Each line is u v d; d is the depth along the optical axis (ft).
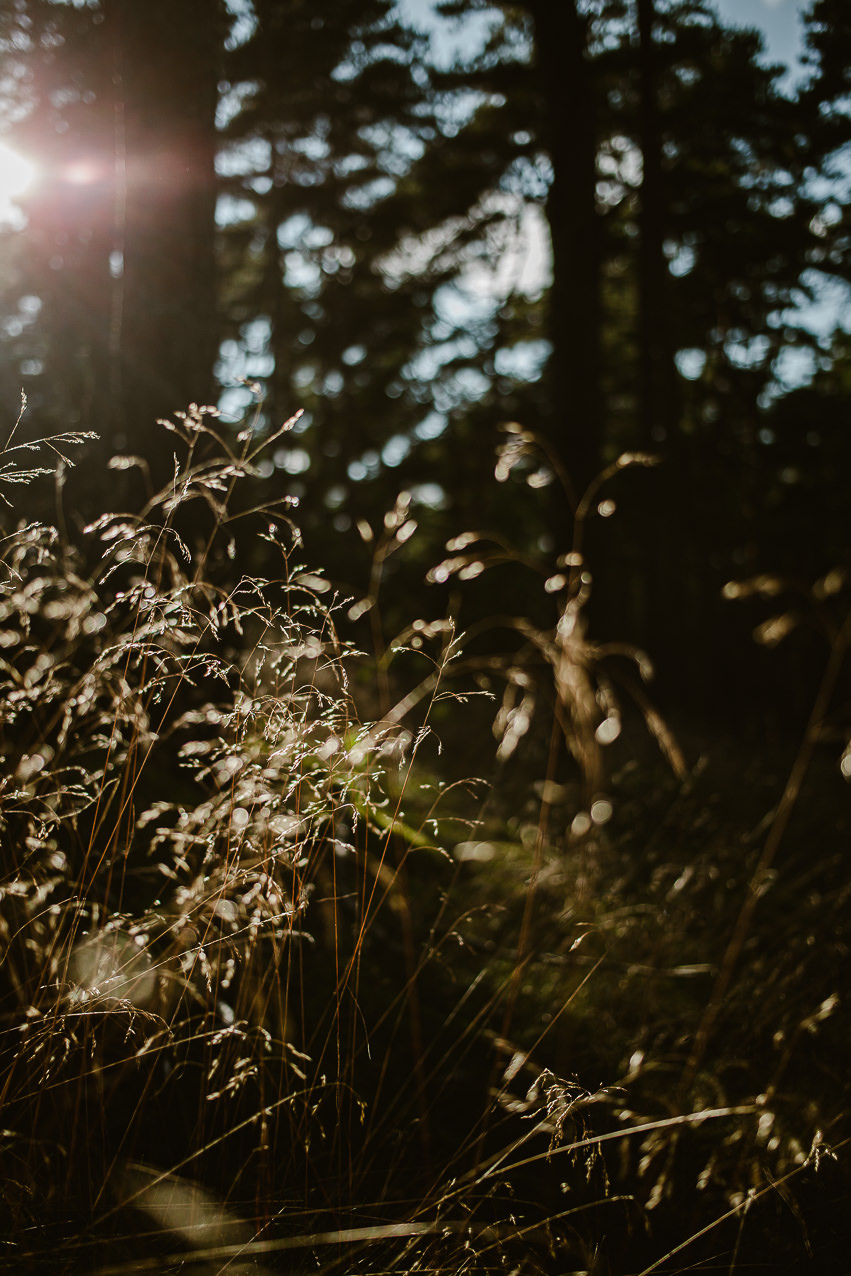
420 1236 4.77
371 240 54.29
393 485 68.18
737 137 43.68
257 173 48.62
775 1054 7.37
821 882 11.53
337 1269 4.55
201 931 5.35
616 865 9.86
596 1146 5.15
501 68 42.57
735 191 45.68
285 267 55.42
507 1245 5.08
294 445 58.08
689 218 44.37
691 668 38.52
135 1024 5.14
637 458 6.06
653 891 8.99
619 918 8.27
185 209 11.75
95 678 5.02
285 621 4.89
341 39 42.98
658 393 41.06
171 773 9.65
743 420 56.13
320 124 49.32
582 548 27.84
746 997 7.67
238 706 4.79
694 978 8.67
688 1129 6.47
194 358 11.67
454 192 49.93
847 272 45.29
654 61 40.47
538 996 7.97
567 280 30.27
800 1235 5.70
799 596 48.14
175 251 11.56
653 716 5.24
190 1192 5.01
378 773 4.80
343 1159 5.74
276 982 5.54
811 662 38.78
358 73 46.24
